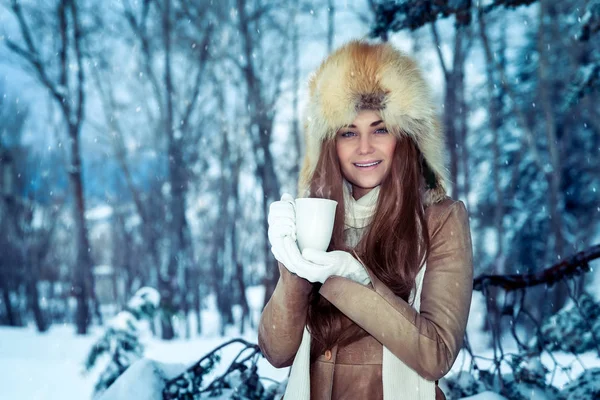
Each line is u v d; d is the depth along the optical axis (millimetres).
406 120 2035
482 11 4492
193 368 3803
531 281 4137
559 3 24875
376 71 2037
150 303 5426
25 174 37562
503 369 5000
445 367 1778
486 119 28531
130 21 29172
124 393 3611
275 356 2023
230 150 31031
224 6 28500
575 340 4531
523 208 27094
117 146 31344
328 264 1788
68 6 27938
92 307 33656
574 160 27406
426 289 1917
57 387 8758
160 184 33125
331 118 2080
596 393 3820
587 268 4141
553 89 27469
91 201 43188
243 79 29000
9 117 36375
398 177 2035
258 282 44250
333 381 1981
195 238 39406
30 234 37344
